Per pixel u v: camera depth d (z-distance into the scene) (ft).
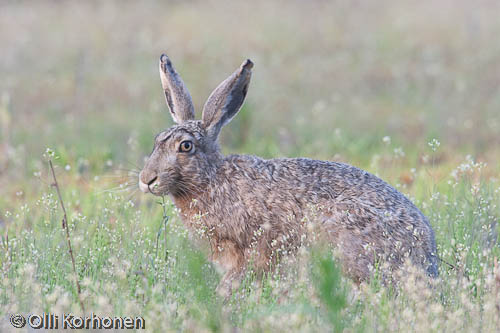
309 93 123.95
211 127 52.47
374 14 179.83
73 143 91.81
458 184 63.00
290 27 168.35
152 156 51.11
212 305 40.11
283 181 51.01
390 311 40.32
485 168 79.10
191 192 51.44
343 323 37.45
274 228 50.49
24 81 128.06
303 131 99.60
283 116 108.17
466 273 48.39
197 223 51.03
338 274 38.83
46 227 53.16
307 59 145.79
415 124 104.32
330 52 151.64
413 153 88.58
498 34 156.76
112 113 108.99
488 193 60.34
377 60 143.95
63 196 65.77
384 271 46.24
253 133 97.96
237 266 51.31
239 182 51.08
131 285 44.83
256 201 50.52
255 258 50.24
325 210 49.83
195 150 51.11
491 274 46.42
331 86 128.67
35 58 143.02
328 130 100.07
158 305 39.73
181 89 56.49
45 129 99.50
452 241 50.65
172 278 45.14
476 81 127.03
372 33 162.40
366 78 132.98
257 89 116.78
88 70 134.82
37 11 178.60
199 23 170.71
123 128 99.76
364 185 50.96
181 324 39.11
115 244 50.49
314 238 46.34
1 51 145.38
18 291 42.73
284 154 89.45
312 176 51.31
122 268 45.68
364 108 113.80
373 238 48.67
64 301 39.06
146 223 58.18
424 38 156.66
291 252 49.75
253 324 38.29
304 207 50.26
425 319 38.68
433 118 104.94
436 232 55.57
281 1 193.47
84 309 40.75
